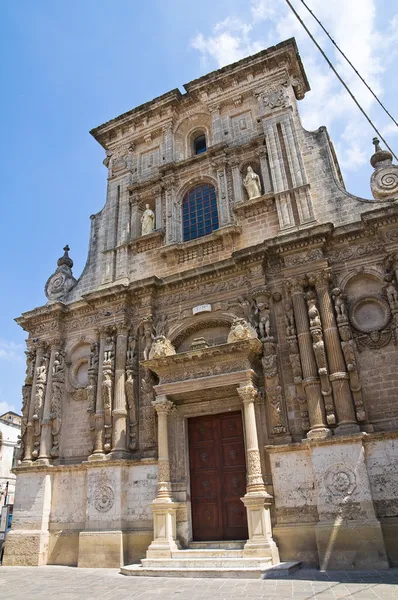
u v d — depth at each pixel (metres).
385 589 10.23
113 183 26.06
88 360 21.81
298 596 9.91
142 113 26.31
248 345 16.84
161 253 21.95
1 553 24.41
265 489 15.55
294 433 16.31
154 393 19.31
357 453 14.62
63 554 18.64
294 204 19.91
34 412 21.34
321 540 14.06
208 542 16.34
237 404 17.88
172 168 24.17
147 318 20.64
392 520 13.86
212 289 20.03
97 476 18.64
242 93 23.95
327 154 20.50
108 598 10.74
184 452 18.09
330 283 17.59
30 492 20.06
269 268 19.02
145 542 17.17
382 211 17.05
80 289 24.12
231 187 22.28
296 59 23.97
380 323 16.58
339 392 15.64
